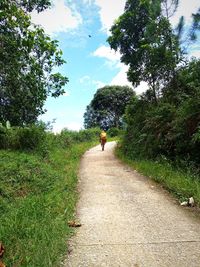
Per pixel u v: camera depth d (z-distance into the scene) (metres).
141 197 7.73
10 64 10.95
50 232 4.98
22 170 9.61
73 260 4.33
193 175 9.09
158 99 16.86
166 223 5.73
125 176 10.92
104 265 4.15
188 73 14.10
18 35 9.23
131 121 19.22
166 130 12.80
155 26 14.92
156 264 4.12
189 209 6.59
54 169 11.72
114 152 20.45
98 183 9.75
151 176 10.33
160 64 15.18
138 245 4.75
